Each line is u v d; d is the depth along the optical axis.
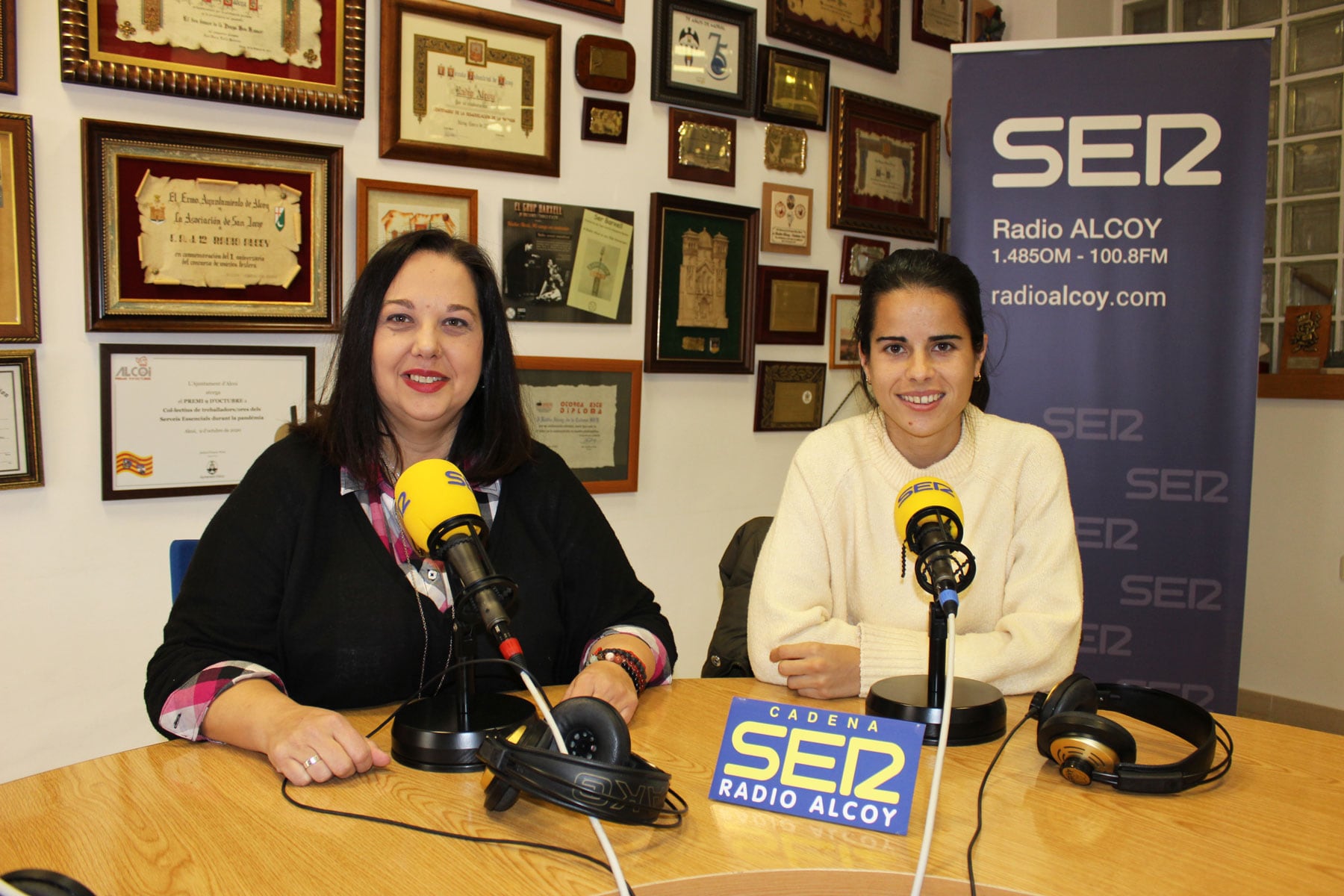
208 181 2.14
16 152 1.92
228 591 1.22
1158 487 2.55
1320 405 3.46
